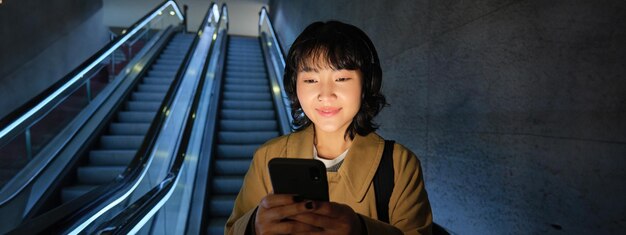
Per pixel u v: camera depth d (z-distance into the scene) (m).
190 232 3.35
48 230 1.68
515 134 1.85
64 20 7.24
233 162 4.62
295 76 0.76
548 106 1.66
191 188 3.84
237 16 15.55
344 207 0.56
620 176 1.33
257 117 6.32
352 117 0.70
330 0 5.52
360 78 0.67
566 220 1.56
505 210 1.92
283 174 0.60
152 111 5.99
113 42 5.54
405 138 3.04
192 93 5.70
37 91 6.14
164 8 9.72
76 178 4.15
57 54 6.93
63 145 4.29
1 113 5.14
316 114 0.68
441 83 2.54
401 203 0.72
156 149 3.49
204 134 5.02
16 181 3.50
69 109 5.05
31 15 5.98
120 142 4.87
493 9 2.04
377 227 0.61
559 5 1.61
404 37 3.09
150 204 2.27
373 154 0.74
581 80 1.50
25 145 3.90
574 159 1.53
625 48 1.32
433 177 2.62
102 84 6.57
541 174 1.69
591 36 1.46
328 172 0.74
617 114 1.35
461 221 2.29
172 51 9.36
